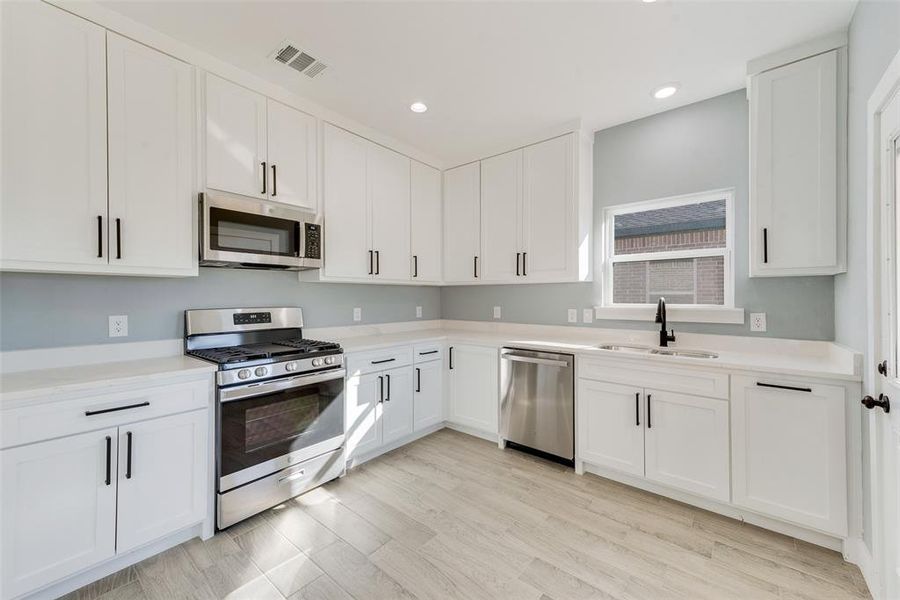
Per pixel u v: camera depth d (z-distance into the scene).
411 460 2.79
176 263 1.99
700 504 2.16
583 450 2.55
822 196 1.92
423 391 3.14
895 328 1.37
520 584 1.59
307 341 2.68
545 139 3.00
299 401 2.26
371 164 2.99
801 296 2.26
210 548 1.81
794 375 1.82
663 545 1.84
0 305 1.72
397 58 2.10
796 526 1.87
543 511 2.13
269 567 1.68
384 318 3.55
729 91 2.46
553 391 2.69
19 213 1.55
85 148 1.70
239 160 2.22
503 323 3.63
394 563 1.71
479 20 1.80
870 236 1.52
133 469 1.65
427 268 3.51
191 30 1.88
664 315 2.58
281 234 2.39
